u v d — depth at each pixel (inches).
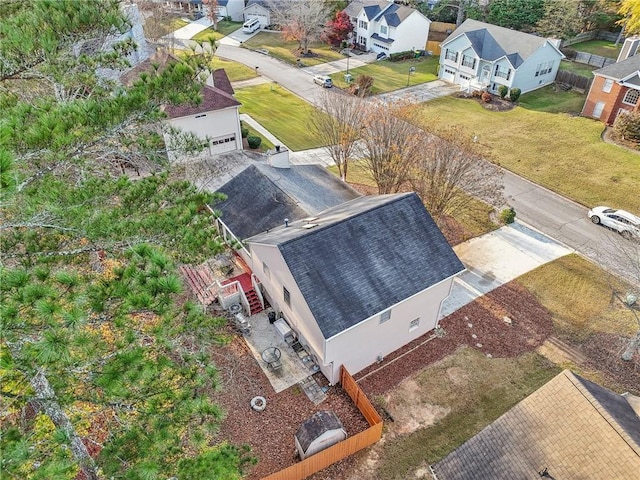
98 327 408.2
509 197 1136.8
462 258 941.2
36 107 402.9
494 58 1690.5
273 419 622.5
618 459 402.9
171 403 369.7
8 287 286.4
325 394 657.6
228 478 343.0
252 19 2576.3
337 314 600.7
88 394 358.9
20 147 361.4
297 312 660.1
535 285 870.4
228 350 714.2
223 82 1381.6
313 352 673.0
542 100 1667.1
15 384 362.6
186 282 811.4
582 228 1026.7
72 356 313.3
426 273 677.9
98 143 460.1
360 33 2271.2
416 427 625.0
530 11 2130.9
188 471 338.3
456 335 761.6
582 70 1852.9
